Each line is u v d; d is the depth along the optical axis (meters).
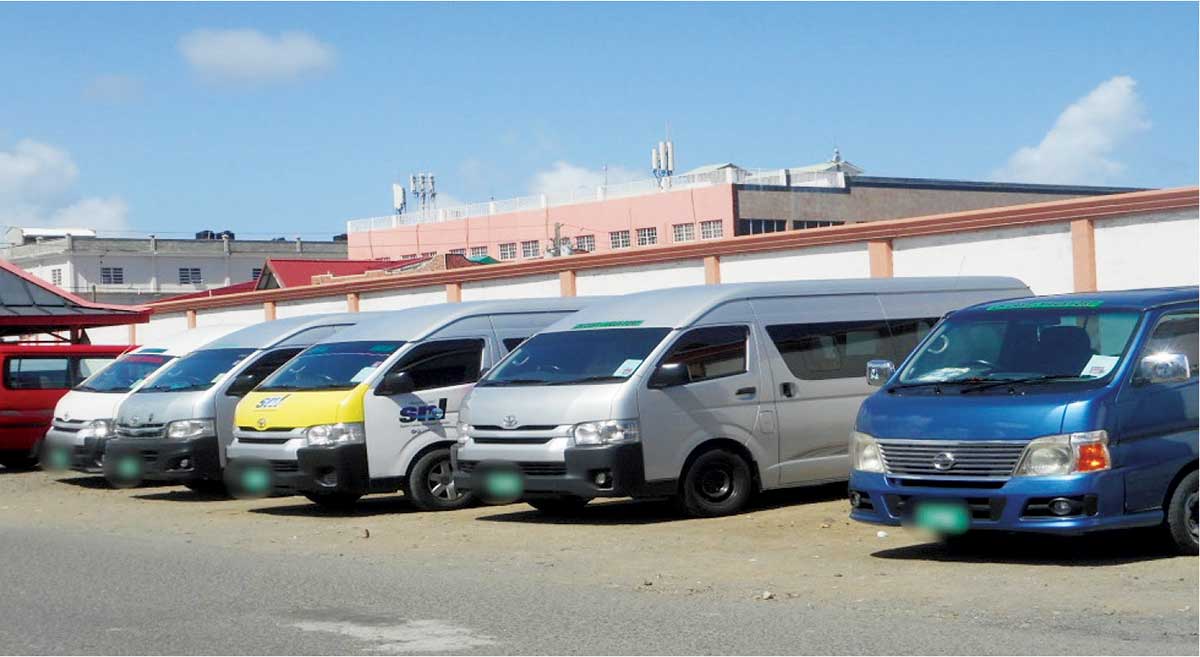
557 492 13.83
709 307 14.64
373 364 16.02
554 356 14.70
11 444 21.86
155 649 8.17
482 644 8.10
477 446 14.40
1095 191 71.62
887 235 21.27
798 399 14.99
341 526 14.72
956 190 67.75
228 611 9.34
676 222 63.53
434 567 11.39
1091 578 9.87
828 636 8.11
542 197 69.50
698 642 8.03
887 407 11.04
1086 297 11.47
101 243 87.88
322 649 8.07
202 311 36.72
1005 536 12.18
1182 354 10.59
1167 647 7.64
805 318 15.28
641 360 14.04
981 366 11.16
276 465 15.91
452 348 16.39
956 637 8.00
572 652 7.84
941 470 10.52
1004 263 20.09
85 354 22.77
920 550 11.65
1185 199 18.02
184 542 13.52
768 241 22.84
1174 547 10.74
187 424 17.89
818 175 65.25
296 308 33.44
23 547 13.09
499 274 27.95
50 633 8.71
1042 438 10.11
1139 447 10.20
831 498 15.62
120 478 18.30
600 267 25.84
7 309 32.00
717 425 14.35
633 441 13.71
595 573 10.93
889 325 15.91
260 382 18.25
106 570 11.39
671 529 13.53
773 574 10.66
